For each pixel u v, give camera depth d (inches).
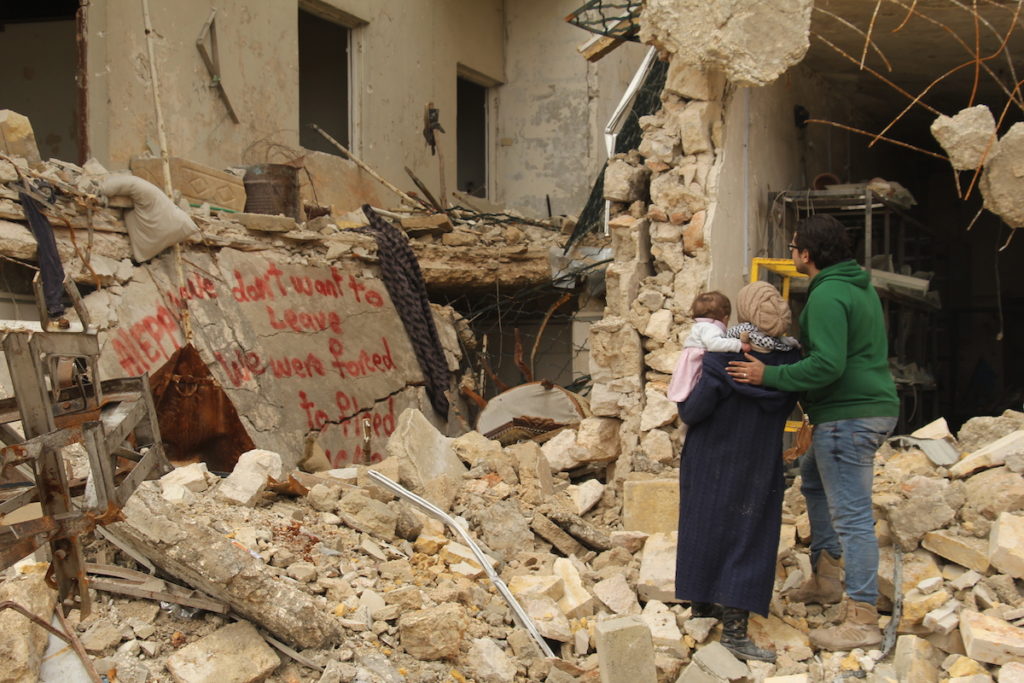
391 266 487.2
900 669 171.5
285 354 417.1
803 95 376.5
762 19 262.4
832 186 349.4
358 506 216.8
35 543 125.8
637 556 223.0
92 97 441.7
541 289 535.8
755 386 180.1
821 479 190.2
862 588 179.9
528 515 237.6
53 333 134.1
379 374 462.6
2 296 333.4
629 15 388.2
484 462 263.6
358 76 609.0
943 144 253.6
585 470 286.5
